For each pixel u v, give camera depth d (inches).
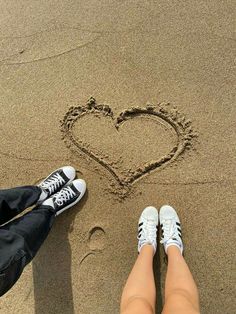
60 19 68.7
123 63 65.2
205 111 61.7
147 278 50.3
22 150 62.4
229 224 57.0
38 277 57.7
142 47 65.9
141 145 60.8
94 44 66.7
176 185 59.0
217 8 67.1
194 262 56.3
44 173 61.4
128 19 67.6
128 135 61.4
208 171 59.1
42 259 58.2
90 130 62.1
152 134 61.2
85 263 57.6
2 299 57.2
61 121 63.0
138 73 64.5
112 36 66.9
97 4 68.9
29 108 64.2
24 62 66.9
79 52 66.6
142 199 59.0
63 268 57.7
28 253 48.2
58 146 62.1
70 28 68.0
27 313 56.6
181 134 60.8
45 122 63.2
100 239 58.3
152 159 60.1
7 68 66.9
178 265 51.4
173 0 68.0
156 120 61.7
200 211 57.9
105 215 58.9
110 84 64.3
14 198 51.0
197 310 46.6
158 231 58.2
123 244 57.8
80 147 61.6
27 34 68.4
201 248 56.7
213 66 64.0
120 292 56.2
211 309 54.5
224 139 60.2
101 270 57.2
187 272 50.5
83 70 65.5
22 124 63.6
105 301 56.2
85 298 56.6
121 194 59.3
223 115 61.4
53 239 58.6
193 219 57.8
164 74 64.1
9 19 69.5
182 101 62.5
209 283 55.3
